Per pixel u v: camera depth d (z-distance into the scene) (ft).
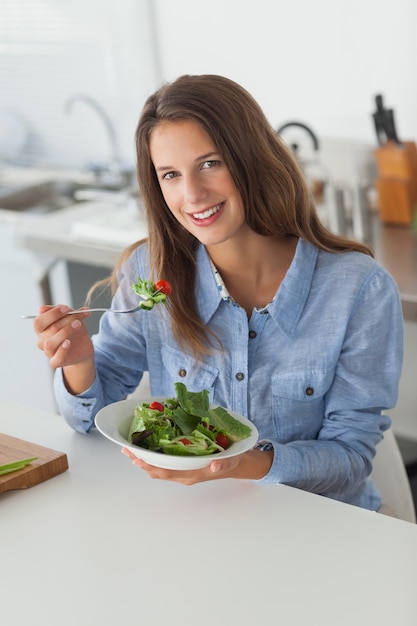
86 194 12.50
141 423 4.65
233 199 5.36
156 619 3.84
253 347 5.80
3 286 12.17
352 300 5.67
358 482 5.57
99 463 5.26
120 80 13.24
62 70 13.79
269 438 5.82
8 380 12.62
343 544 4.36
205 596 3.99
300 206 5.79
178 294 5.86
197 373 5.90
